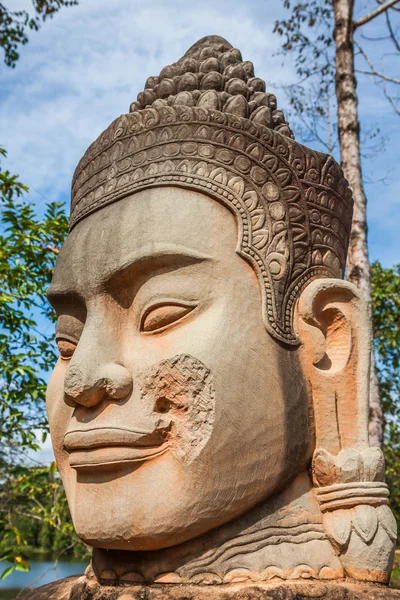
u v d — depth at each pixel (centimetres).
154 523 181
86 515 193
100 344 202
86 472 198
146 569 188
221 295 199
